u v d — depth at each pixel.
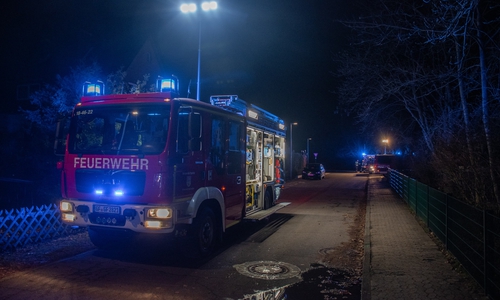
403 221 11.52
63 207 6.87
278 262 7.25
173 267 6.74
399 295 5.24
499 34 9.77
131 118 6.71
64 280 5.90
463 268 6.44
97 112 6.95
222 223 7.98
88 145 6.88
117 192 6.49
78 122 7.05
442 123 13.20
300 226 11.24
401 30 11.31
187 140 6.69
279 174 12.65
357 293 5.66
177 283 5.89
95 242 7.50
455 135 10.30
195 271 6.54
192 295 5.39
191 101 7.08
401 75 14.48
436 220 8.88
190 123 6.54
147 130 6.58
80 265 6.70
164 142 6.39
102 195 6.58
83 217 6.69
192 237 7.04
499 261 4.81
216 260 7.29
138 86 13.35
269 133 11.55
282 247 8.48
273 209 11.13
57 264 6.71
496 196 8.44
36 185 14.52
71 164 6.91
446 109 14.31
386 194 20.58
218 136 8.02
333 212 14.38
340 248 8.48
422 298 5.12
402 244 8.38
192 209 6.82
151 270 6.52
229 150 8.52
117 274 6.26
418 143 18.16
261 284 5.96
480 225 5.36
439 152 11.28
